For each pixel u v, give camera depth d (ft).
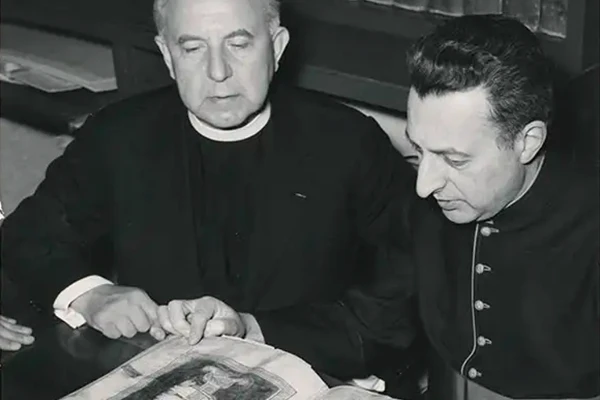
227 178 5.24
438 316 4.76
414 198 4.86
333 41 6.62
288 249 5.28
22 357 4.17
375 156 5.32
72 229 5.31
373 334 4.66
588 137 5.87
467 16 3.88
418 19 6.45
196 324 4.13
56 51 8.38
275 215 5.25
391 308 4.76
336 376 4.52
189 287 5.29
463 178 3.88
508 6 5.96
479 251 4.54
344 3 6.85
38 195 5.41
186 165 5.24
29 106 8.02
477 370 4.76
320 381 3.76
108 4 7.83
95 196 5.38
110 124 5.36
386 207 5.35
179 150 5.25
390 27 6.58
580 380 4.58
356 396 3.66
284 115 5.29
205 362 3.91
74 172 5.34
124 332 4.32
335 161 5.24
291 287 5.34
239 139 5.17
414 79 3.78
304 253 5.30
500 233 4.45
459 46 3.67
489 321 4.62
